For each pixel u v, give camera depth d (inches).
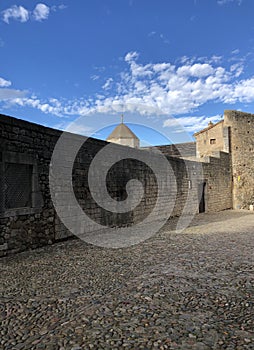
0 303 151.6
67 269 215.8
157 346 108.8
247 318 131.6
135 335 117.3
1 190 257.0
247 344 109.5
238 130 888.9
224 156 842.8
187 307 144.9
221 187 816.3
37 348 108.6
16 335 118.5
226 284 179.3
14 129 271.9
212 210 757.9
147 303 150.6
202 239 343.9
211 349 106.5
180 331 120.2
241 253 265.9
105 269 215.8
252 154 904.3
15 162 271.7
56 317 135.0
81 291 169.2
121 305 148.3
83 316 135.5
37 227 296.5
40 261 240.2
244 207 881.5
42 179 304.7
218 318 132.1
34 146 294.8
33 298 158.4
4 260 243.9
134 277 195.8
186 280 188.2
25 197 287.0
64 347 108.9
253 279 188.5
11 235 266.1
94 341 112.9
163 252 273.1
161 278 193.2
